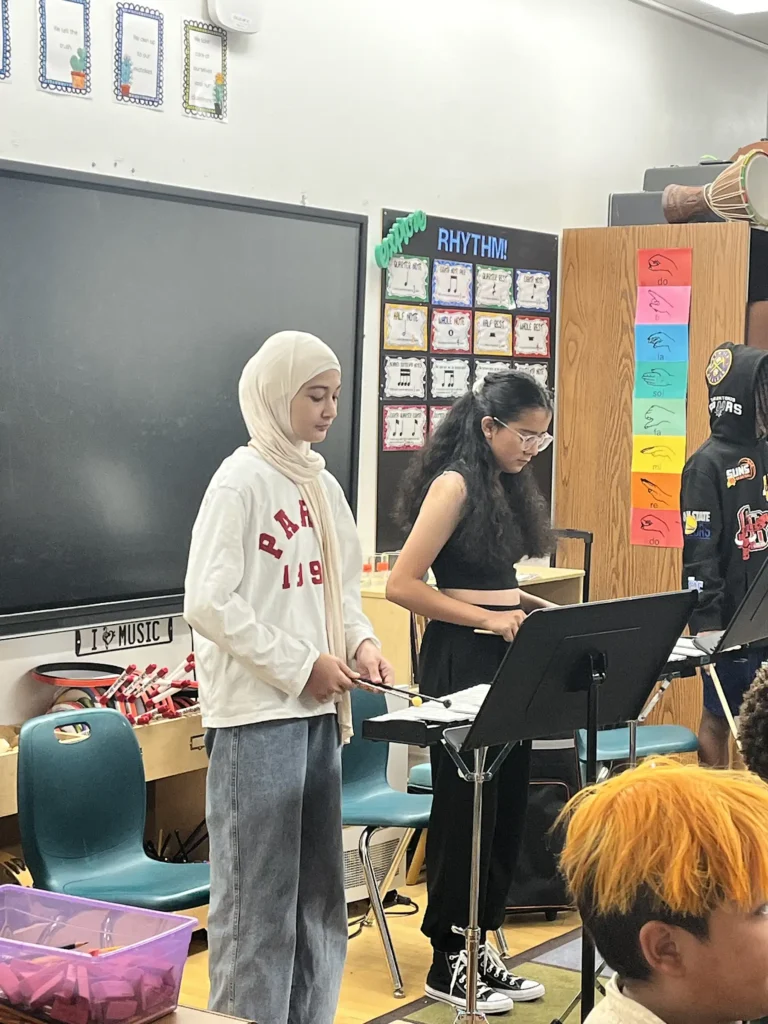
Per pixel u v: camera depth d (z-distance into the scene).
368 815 3.43
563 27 5.43
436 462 3.28
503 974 3.39
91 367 3.57
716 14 6.14
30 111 3.45
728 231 5.00
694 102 6.29
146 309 3.71
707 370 4.47
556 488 5.43
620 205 5.51
